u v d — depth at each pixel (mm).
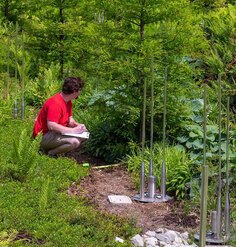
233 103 7883
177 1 7020
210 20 9133
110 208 5680
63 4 9969
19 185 5691
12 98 8773
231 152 6340
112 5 7164
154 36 7125
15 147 5883
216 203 5547
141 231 5180
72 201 5457
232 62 8508
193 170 6266
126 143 7160
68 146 6797
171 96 7012
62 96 6863
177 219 5512
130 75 6949
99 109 7258
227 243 5055
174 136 7012
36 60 10430
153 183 5949
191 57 8688
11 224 4781
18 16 11633
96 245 4586
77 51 8086
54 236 4660
